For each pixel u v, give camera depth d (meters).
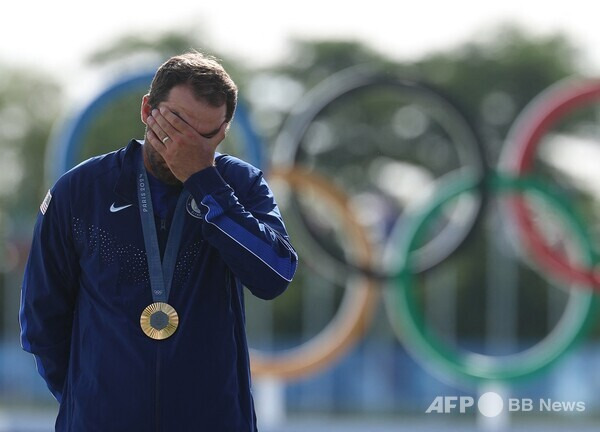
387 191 85.56
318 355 38.88
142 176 12.09
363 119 84.88
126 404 11.70
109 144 76.69
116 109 76.75
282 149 38.31
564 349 39.25
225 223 11.62
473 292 80.38
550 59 89.06
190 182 11.70
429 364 39.97
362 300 38.78
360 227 38.62
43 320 12.41
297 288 79.00
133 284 11.88
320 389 54.03
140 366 11.70
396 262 38.88
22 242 63.88
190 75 11.49
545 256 38.91
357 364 54.28
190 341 11.79
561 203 38.91
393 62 89.12
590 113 87.94
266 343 58.31
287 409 53.84
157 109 11.60
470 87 88.69
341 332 38.94
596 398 53.78
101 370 11.78
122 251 11.91
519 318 81.12
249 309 52.31
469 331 80.44
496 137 88.56
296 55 88.12
